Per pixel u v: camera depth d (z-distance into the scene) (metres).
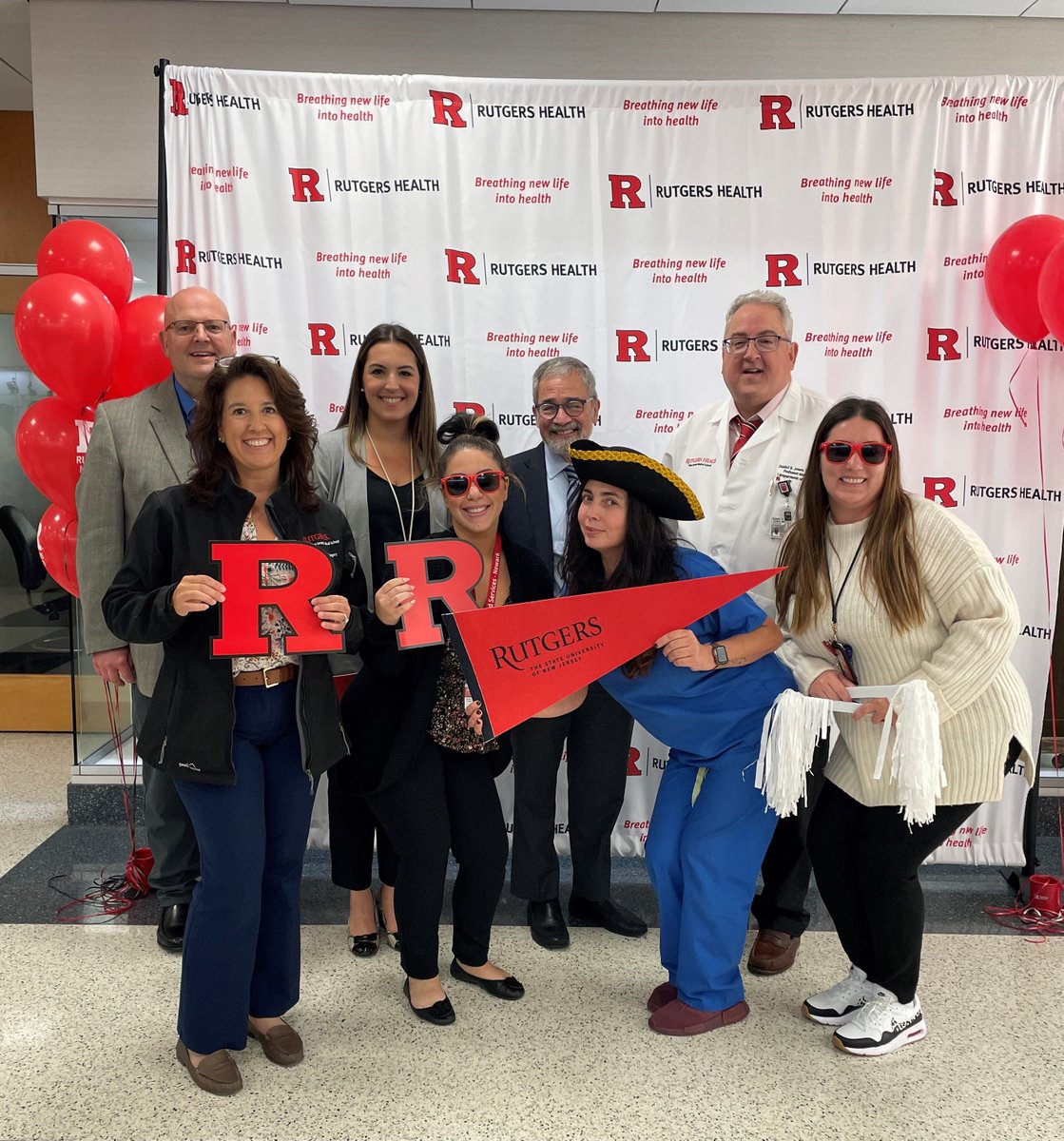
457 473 2.13
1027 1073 2.11
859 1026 2.17
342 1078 2.06
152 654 2.55
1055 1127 1.92
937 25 3.57
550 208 3.05
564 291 3.08
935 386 3.09
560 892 3.08
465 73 3.56
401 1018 2.30
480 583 2.26
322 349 3.07
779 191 3.05
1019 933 2.80
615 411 3.13
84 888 3.04
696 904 2.22
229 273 3.02
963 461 3.10
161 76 2.94
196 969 1.96
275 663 1.95
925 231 3.04
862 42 3.58
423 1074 2.07
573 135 3.03
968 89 3.01
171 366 2.86
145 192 3.61
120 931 2.75
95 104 3.55
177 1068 2.09
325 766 1.99
